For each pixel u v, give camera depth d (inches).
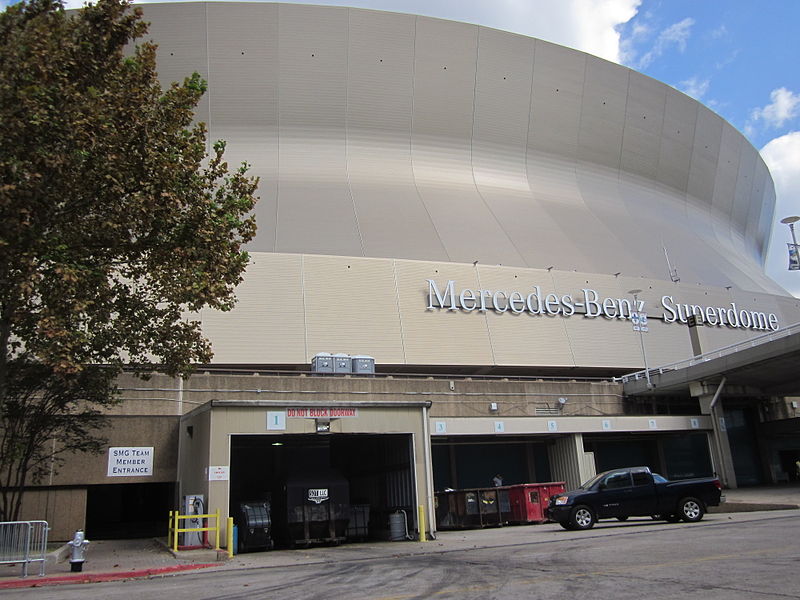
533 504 927.0
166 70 2060.8
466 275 1710.1
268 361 1432.1
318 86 2139.5
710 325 2004.2
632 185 2642.7
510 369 1684.3
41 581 485.4
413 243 1780.3
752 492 1175.0
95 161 558.6
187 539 685.3
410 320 1595.7
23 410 746.2
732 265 2539.4
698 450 1408.7
